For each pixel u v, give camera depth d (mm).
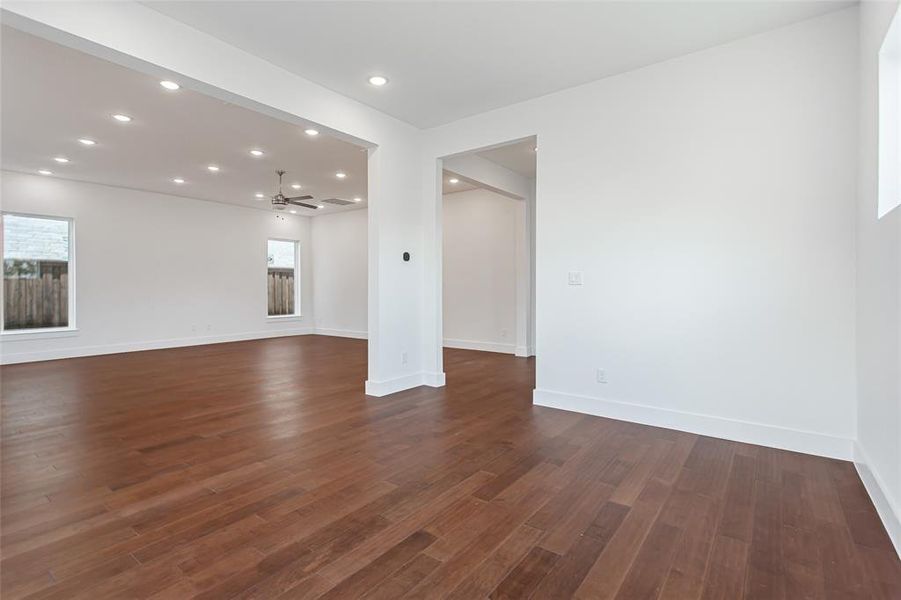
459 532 2051
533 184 7344
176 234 8445
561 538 2002
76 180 7180
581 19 2922
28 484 2551
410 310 4906
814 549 1911
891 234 2064
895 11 1986
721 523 2123
